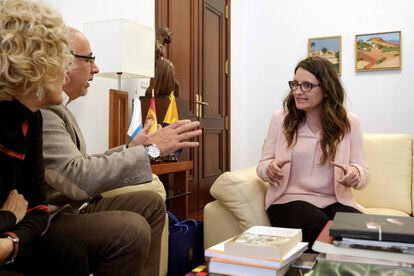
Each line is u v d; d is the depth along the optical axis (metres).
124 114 2.34
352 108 4.30
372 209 2.23
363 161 1.94
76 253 1.05
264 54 4.65
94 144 2.46
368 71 4.22
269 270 0.86
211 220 1.93
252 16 4.69
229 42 4.37
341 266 0.83
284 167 1.89
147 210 1.46
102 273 1.18
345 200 1.85
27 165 1.12
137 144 1.46
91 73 1.69
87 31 2.21
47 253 1.04
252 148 4.75
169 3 3.24
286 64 4.55
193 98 3.63
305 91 1.88
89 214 1.27
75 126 1.49
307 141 1.92
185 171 2.61
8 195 1.03
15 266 1.04
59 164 1.26
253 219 1.84
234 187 1.83
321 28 4.39
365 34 4.21
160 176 2.87
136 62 2.23
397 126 4.14
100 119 2.50
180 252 1.84
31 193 1.13
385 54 4.14
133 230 1.19
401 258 0.86
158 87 2.64
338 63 4.32
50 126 1.29
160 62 2.65
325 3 4.37
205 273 0.97
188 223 2.06
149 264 1.45
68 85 1.57
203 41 3.82
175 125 1.46
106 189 1.33
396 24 4.11
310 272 0.81
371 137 2.43
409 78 4.08
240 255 0.90
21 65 0.92
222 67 4.23
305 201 1.79
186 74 3.52
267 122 4.66
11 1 0.96
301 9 4.47
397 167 2.33
